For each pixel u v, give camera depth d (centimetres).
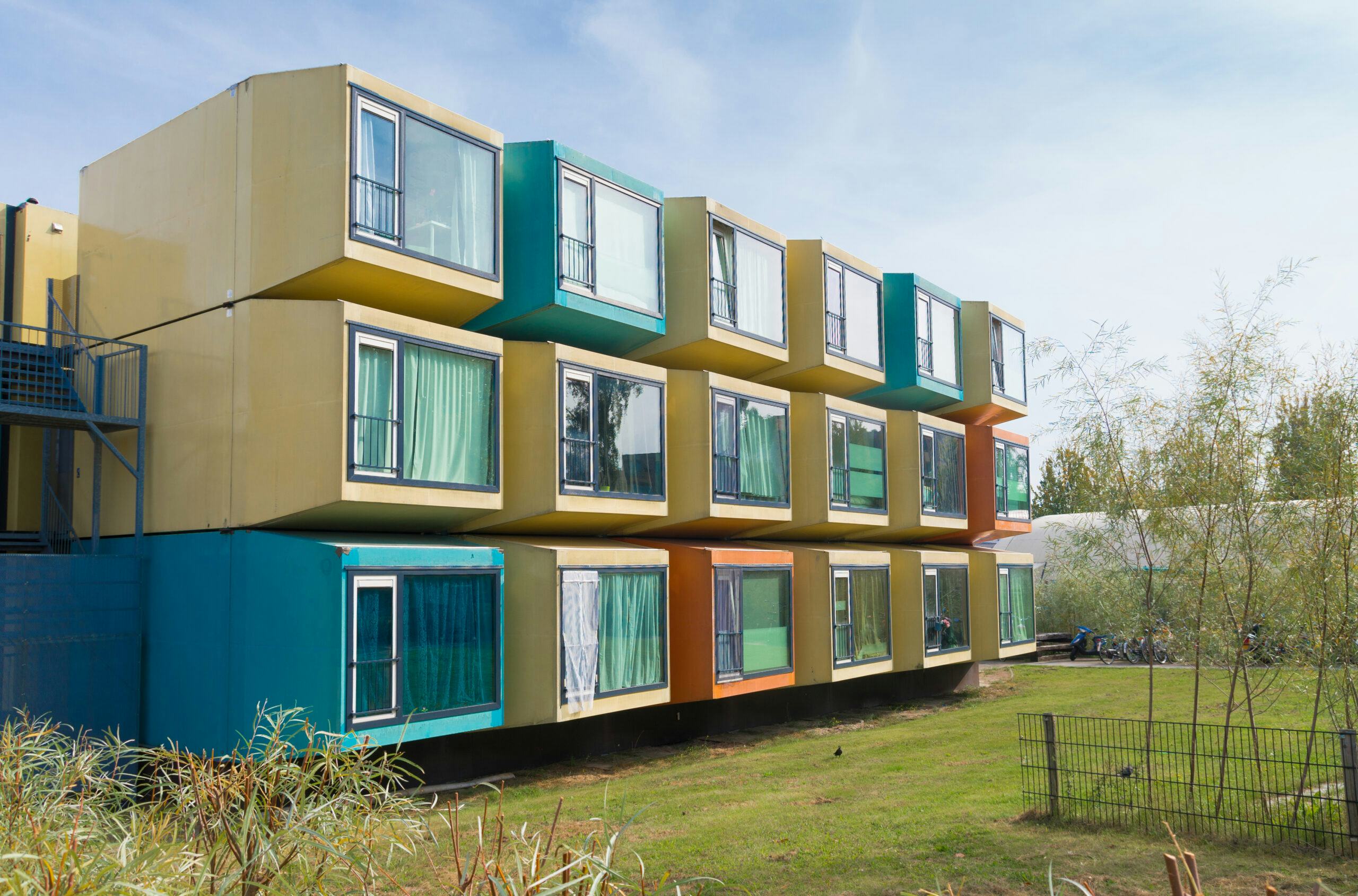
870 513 2373
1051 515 4603
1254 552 1080
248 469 1391
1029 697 2422
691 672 1833
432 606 1395
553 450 1609
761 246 2144
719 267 2012
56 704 1380
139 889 393
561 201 1695
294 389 1359
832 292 2294
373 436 1357
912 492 2494
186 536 1463
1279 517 1070
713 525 2012
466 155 1553
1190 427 1144
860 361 2373
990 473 2811
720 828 1104
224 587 1400
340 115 1371
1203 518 1117
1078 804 1041
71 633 1409
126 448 1593
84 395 1689
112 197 1711
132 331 1630
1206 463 1120
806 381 2339
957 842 970
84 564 1435
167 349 1550
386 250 1404
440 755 1464
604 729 1766
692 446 1912
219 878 469
